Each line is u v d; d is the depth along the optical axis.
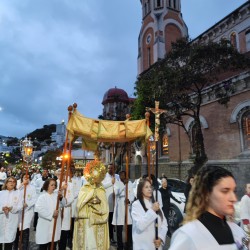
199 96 15.48
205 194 1.79
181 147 21.14
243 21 19.61
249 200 5.24
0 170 13.42
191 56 14.17
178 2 33.75
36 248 6.79
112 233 7.64
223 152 17.33
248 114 16.12
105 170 5.80
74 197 6.76
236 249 1.63
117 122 6.32
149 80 15.80
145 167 26.03
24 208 6.11
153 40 32.16
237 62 14.31
